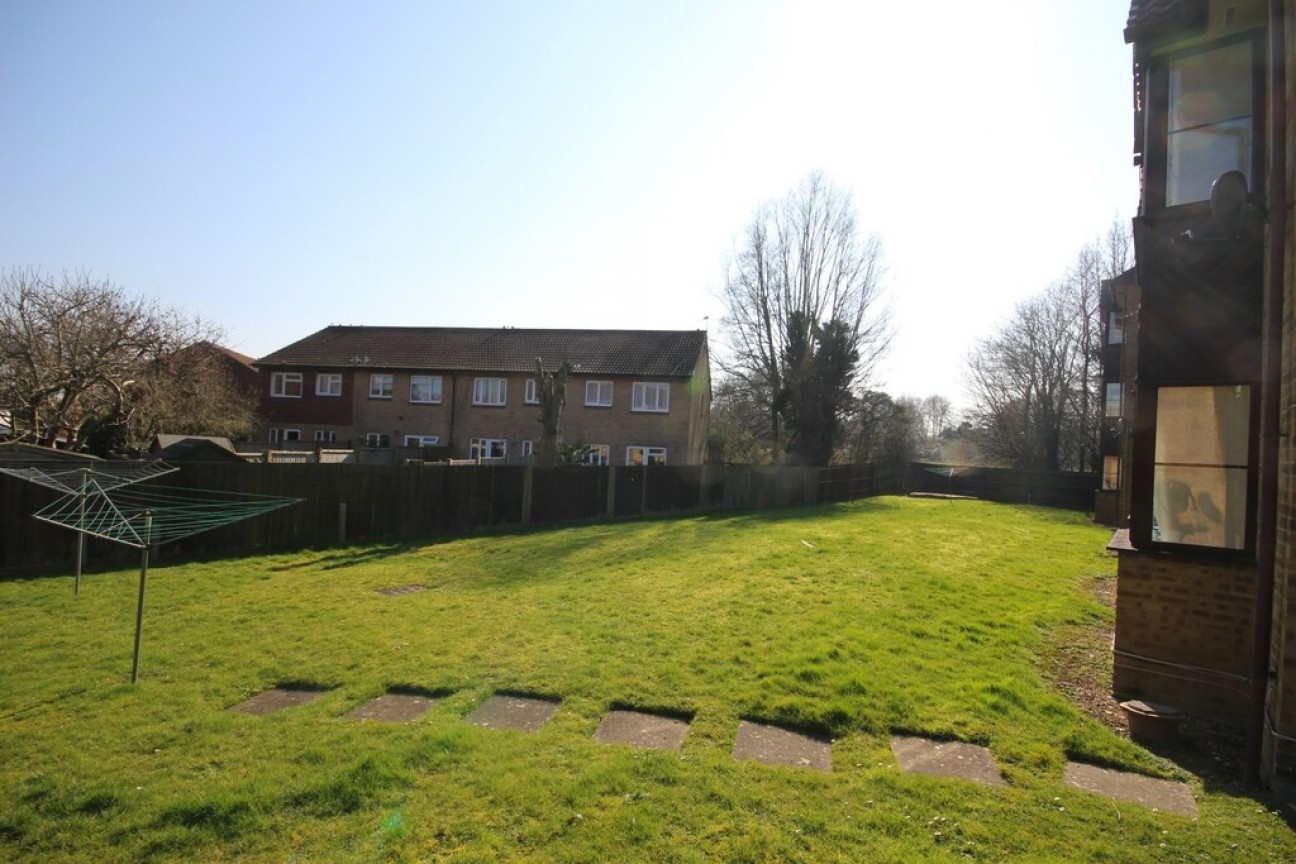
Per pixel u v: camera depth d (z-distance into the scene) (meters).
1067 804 4.37
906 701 5.85
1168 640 6.32
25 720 5.75
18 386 20.70
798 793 4.43
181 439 21.86
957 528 19.09
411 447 32.59
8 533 12.41
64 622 8.93
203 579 11.82
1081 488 31.09
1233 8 6.29
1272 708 4.91
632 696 6.01
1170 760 5.16
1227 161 6.50
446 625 8.46
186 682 6.64
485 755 4.92
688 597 9.72
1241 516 6.22
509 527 18.53
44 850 3.91
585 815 4.15
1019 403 47.06
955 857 3.76
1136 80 7.77
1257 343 6.12
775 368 37.91
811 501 28.47
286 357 36.81
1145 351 6.63
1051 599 10.03
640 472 22.34
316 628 8.45
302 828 4.06
